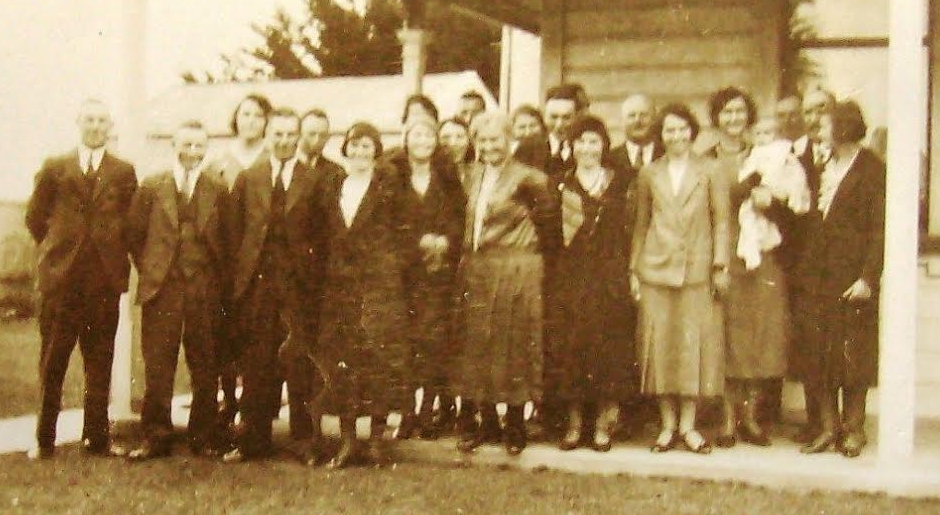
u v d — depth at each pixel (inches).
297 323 225.0
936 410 285.9
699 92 296.4
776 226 228.2
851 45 291.7
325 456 230.1
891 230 202.4
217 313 226.8
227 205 225.5
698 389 217.9
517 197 218.7
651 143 233.6
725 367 228.8
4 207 475.2
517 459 223.3
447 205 227.6
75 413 296.2
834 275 221.9
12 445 247.1
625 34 304.0
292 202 222.1
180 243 224.7
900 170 200.7
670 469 213.8
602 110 306.2
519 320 217.3
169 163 386.6
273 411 234.1
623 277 223.0
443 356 226.4
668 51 299.7
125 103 252.4
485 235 219.1
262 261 222.8
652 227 221.0
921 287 287.7
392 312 221.5
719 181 220.2
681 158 221.1
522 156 229.1
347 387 220.4
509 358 217.2
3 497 193.9
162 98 434.6
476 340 219.3
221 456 230.5
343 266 221.1
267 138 228.2
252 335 225.0
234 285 225.3
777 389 264.4
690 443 222.8
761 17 289.7
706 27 295.7
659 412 254.8
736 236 229.1
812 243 225.6
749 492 199.6
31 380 393.1
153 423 229.3
